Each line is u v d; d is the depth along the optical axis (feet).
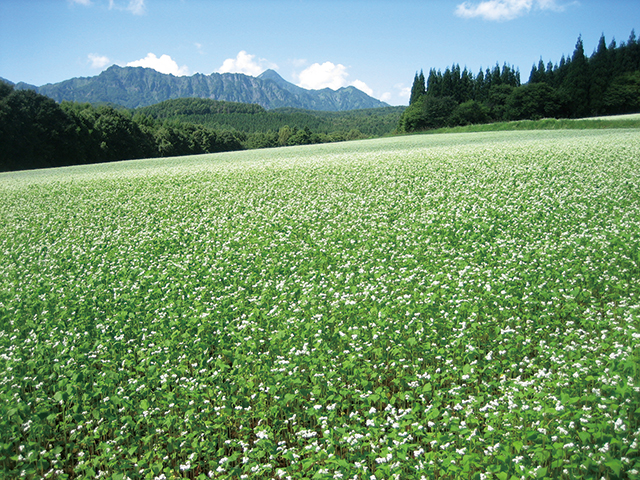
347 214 52.85
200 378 20.68
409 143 168.35
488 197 55.11
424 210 51.31
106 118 274.98
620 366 17.89
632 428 15.58
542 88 336.29
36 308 30.48
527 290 27.89
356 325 24.80
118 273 37.14
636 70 340.39
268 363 22.08
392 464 14.48
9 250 46.91
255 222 52.54
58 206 69.21
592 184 58.75
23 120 225.76
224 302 28.58
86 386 20.77
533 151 91.86
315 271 33.78
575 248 35.06
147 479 15.62
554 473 14.66
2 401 19.47
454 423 16.22
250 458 16.16
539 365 20.75
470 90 433.89
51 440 18.06
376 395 18.03
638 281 28.02
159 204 66.59
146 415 18.13
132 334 26.61
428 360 22.00
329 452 15.69
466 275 31.04
